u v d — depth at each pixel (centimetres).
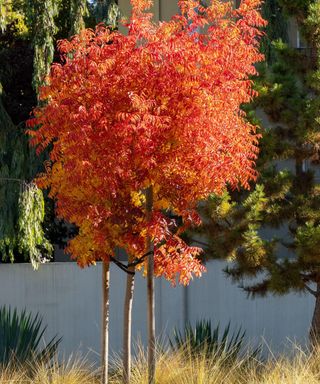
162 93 1131
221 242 1428
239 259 1430
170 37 1151
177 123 1127
